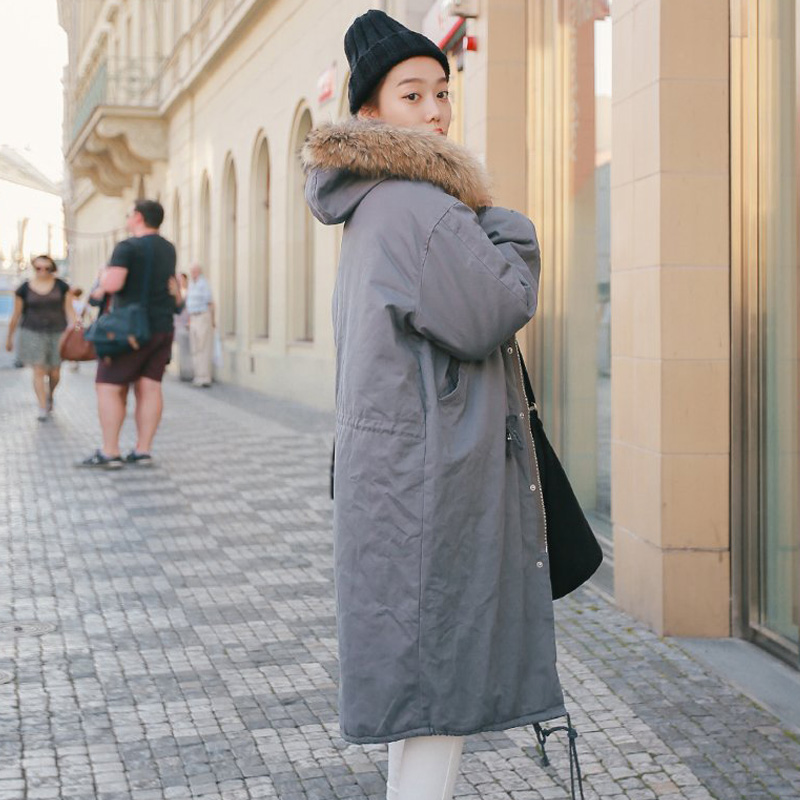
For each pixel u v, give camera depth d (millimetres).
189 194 22047
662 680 3898
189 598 5020
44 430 11539
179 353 19766
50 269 12305
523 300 2055
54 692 3791
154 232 8648
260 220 17328
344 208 2135
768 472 4238
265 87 16250
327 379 13570
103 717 3568
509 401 2174
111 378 8750
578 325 5910
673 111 4219
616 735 3424
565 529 2248
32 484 8016
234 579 5367
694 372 4281
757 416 4297
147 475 8484
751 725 3500
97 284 8547
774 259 4180
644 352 4438
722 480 4316
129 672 4008
